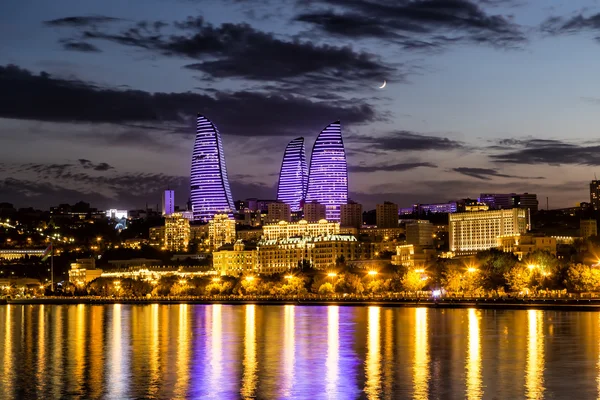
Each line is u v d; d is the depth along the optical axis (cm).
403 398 16412
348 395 16825
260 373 19475
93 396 17200
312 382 18212
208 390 17550
